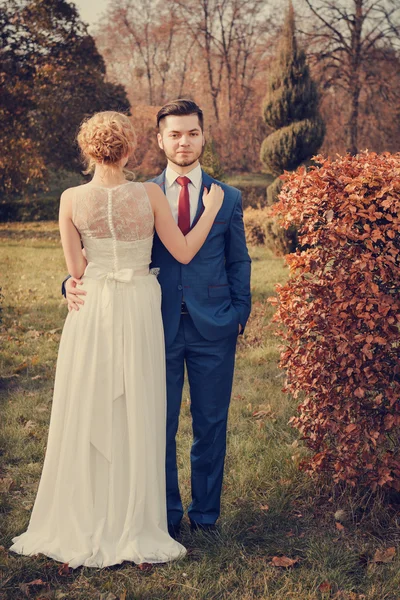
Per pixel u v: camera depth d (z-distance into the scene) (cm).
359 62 2669
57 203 2581
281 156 1641
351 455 306
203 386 285
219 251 286
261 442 401
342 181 302
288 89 1641
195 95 3597
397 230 295
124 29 3547
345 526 300
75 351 269
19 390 522
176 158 276
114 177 267
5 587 252
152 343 271
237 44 3416
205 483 293
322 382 319
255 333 691
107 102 2477
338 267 310
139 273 272
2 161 2256
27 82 2261
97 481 268
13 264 1359
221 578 258
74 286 272
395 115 2650
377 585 252
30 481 356
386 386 308
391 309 296
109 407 264
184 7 3428
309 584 254
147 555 265
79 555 262
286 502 321
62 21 2380
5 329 731
